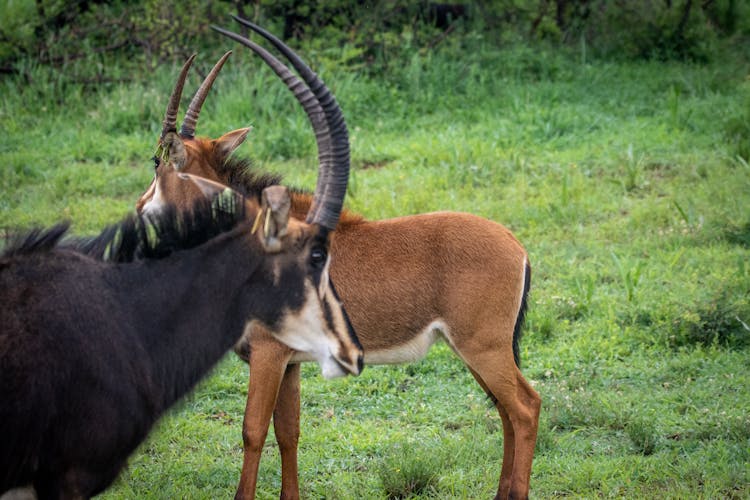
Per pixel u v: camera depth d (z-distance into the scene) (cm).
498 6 5597
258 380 1672
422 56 5075
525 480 1723
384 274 1781
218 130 4222
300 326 1426
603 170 3753
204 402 2255
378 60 4978
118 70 4831
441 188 3597
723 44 5512
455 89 4822
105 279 1345
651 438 1962
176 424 2114
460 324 1755
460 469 1895
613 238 3127
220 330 1407
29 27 4928
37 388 1223
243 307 1416
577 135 4156
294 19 5141
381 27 5184
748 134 3909
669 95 4619
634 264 2881
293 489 1781
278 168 3891
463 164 3784
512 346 1802
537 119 4250
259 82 4478
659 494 1761
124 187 3747
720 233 3064
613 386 2255
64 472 1262
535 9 5600
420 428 2114
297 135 4138
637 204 3397
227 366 2425
